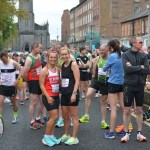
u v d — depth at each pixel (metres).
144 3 67.94
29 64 9.16
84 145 7.66
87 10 93.31
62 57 7.68
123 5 74.31
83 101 14.80
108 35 74.44
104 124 9.30
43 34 124.31
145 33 52.41
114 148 7.38
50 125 7.67
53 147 7.55
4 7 34.34
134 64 7.69
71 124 9.45
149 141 7.92
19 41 114.06
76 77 7.61
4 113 11.83
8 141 8.09
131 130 8.95
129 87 7.75
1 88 9.66
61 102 7.83
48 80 7.63
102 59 9.16
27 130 9.18
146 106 10.80
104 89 9.17
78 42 103.12
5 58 9.53
